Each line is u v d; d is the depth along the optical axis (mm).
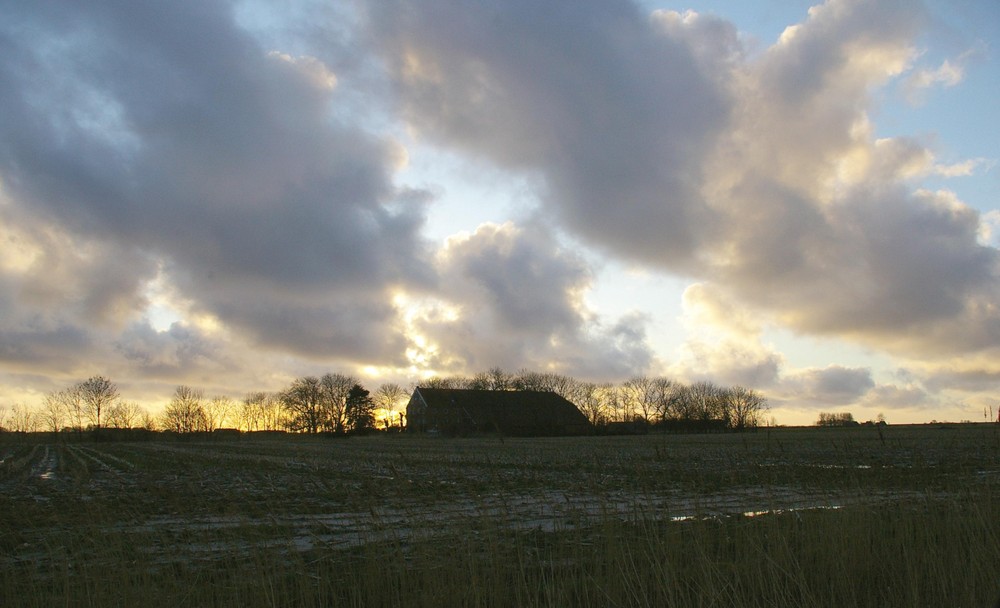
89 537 11719
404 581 8961
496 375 154750
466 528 11664
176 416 139000
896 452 38125
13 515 17234
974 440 44625
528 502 18656
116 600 8461
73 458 54312
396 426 137875
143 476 31922
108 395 134375
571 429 115000
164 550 11547
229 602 8594
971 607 8336
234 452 61625
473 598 8711
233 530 12516
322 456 47969
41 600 8688
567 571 9422
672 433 115250
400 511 16328
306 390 149125
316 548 11945
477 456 44125
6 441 114562
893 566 9289
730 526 12570
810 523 10438
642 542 10578
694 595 8703
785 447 47969
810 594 8359
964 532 10281
